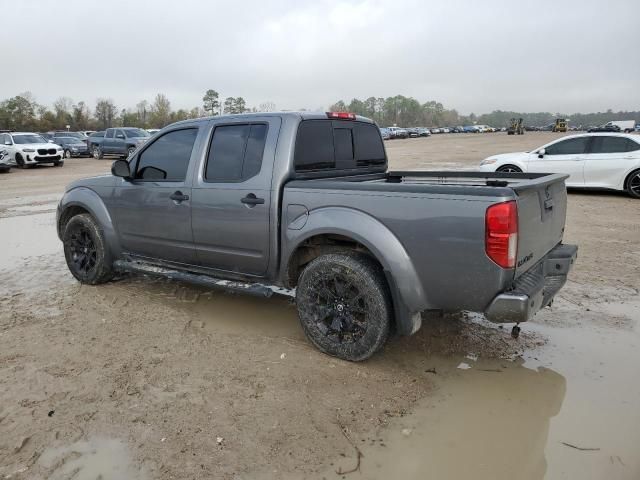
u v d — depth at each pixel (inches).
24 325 180.1
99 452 110.3
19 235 339.0
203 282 180.5
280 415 123.5
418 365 149.8
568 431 117.7
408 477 102.8
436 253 130.0
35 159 898.7
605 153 463.8
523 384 138.9
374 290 140.6
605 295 207.5
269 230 160.6
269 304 200.5
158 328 176.7
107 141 1122.7
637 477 102.1
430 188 130.8
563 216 164.9
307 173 165.8
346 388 136.4
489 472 104.3
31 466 106.0
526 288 127.0
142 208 196.5
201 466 105.5
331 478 102.4
